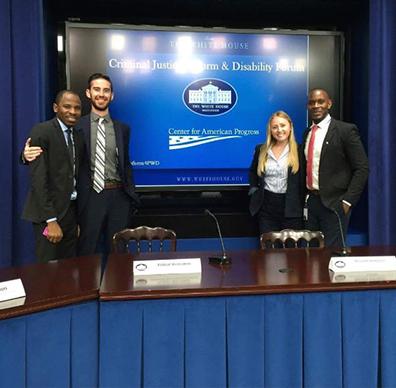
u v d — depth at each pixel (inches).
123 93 141.9
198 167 146.8
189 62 144.2
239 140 147.8
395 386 64.9
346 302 63.7
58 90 145.3
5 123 121.6
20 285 60.1
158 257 83.7
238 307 61.5
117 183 120.9
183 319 60.6
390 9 136.1
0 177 122.1
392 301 64.6
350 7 148.9
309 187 122.0
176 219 138.3
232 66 145.9
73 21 139.6
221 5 144.9
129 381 59.8
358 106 149.8
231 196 155.4
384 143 138.5
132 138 143.2
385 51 136.6
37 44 123.3
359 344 64.0
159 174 145.7
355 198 116.2
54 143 101.6
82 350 59.2
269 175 124.8
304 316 63.0
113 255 85.7
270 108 148.3
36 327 56.3
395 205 141.0
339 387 63.7
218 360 61.1
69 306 58.5
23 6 121.6
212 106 145.9
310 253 85.9
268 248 98.6
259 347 61.9
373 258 73.4
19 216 125.2
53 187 102.9
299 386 63.1
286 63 148.2
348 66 152.5
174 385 60.5
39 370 56.7
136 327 59.7
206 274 69.8
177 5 144.2
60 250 108.0
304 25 157.2
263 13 152.5
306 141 123.4
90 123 117.9
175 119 144.7
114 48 140.5
